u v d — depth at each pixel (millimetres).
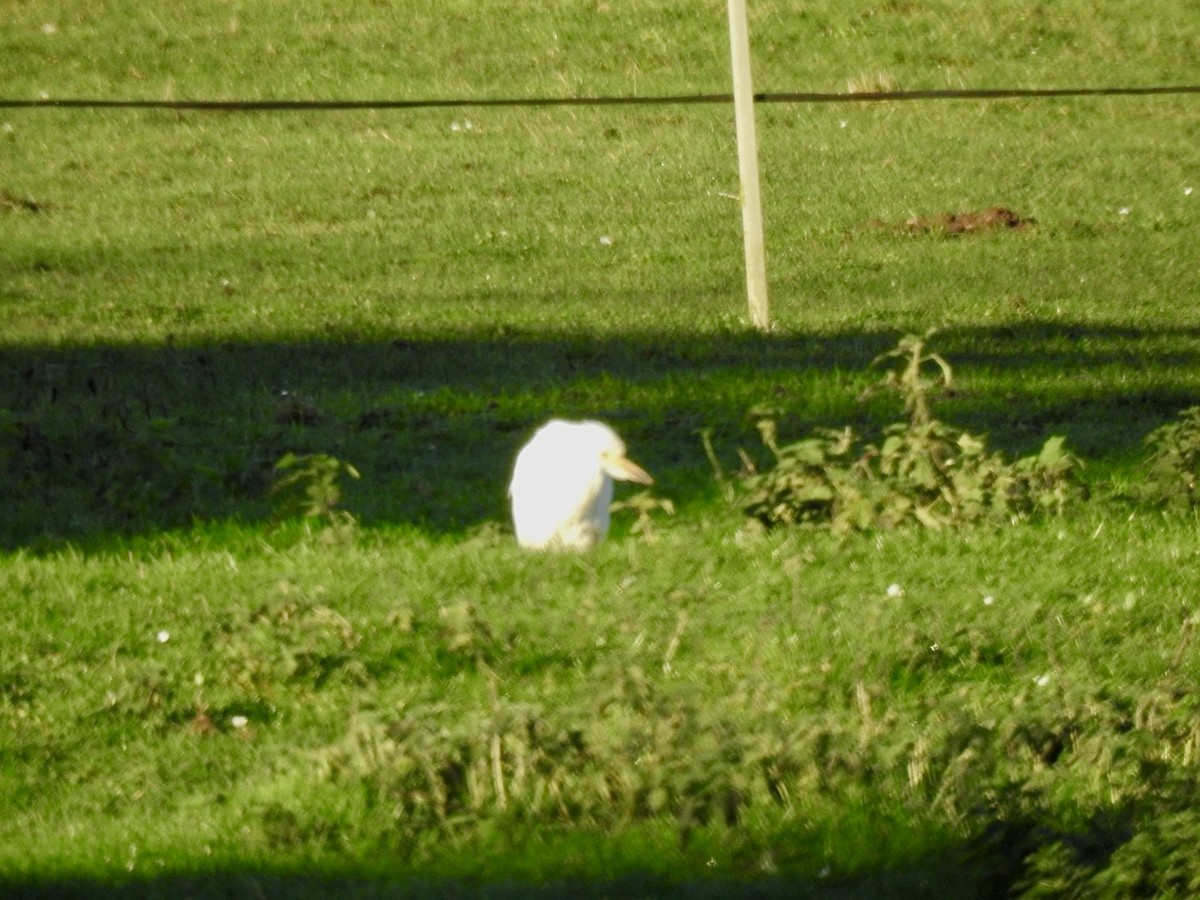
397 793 21938
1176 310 65688
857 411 46312
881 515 33219
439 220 79375
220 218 79125
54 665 27125
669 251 74938
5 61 100500
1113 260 75000
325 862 21047
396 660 27531
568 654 27562
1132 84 103812
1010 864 19906
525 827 21625
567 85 100062
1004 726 23562
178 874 20641
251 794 22562
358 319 60438
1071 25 111312
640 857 21031
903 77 102625
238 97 97562
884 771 22578
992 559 31375
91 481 38688
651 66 103250
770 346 55594
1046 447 36281
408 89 99562
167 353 53875
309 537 34031
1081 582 30344
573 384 49188
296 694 26609
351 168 87312
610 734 22656
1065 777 22391
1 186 83250
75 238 75000
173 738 25312
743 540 32062
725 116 96938
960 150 92688
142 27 105750
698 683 26188
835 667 26438
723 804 21625
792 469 34031
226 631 28000
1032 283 70250
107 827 22391
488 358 53406
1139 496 36094
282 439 42875
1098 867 19734
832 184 86562
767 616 27844
